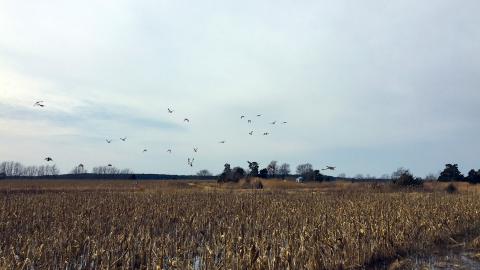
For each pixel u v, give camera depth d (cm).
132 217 2664
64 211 2917
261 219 2462
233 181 7531
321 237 1839
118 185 7212
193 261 1645
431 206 2992
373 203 3172
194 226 2372
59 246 1748
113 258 1591
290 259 1509
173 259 1541
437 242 2092
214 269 1481
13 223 2442
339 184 7031
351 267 1620
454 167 8094
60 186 6612
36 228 2219
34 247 1686
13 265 1460
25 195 4409
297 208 2944
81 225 2267
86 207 3153
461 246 2009
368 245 1773
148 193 4903
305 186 6831
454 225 2384
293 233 1877
